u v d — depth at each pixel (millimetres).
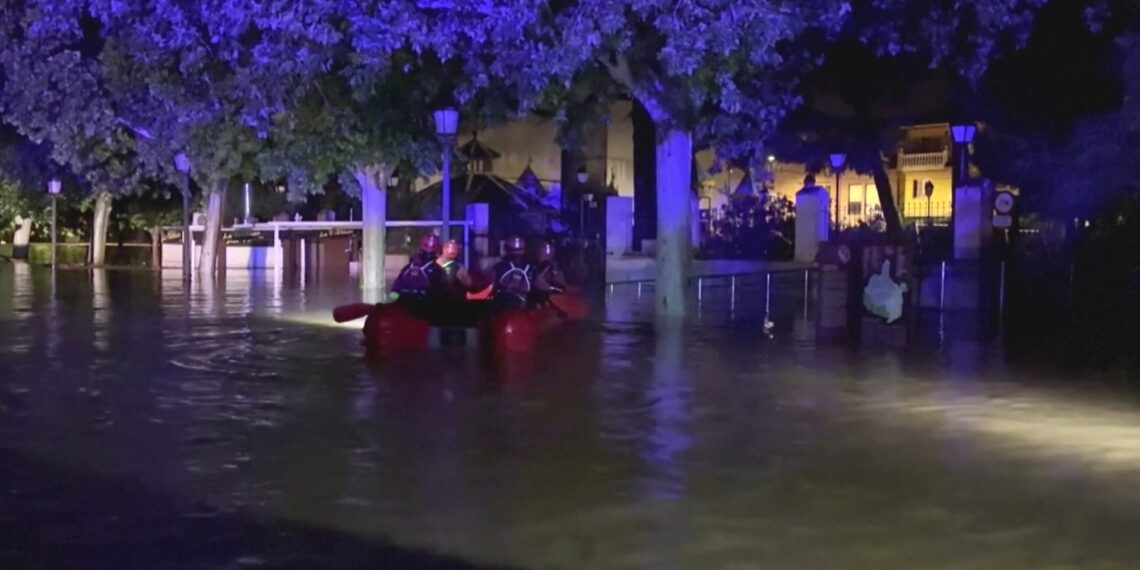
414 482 9547
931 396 13891
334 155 26375
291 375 15242
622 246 33969
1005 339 19766
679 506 8867
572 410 12766
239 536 8055
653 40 20141
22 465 10086
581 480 9641
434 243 19078
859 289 20625
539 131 49969
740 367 16234
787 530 8266
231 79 24812
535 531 8211
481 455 10523
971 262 24891
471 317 18625
